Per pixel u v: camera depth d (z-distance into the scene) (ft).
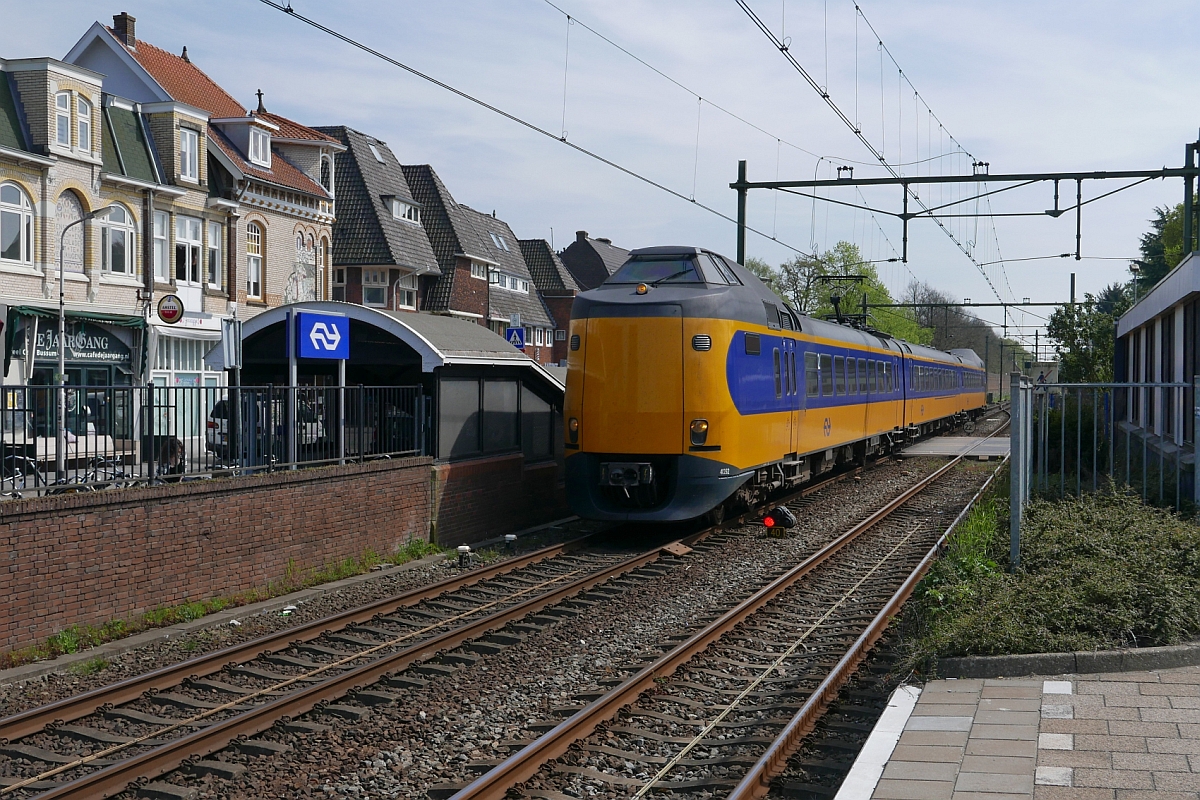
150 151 82.53
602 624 33.27
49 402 33.83
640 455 48.78
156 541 34.35
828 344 67.21
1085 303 127.13
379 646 30.76
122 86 89.30
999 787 17.03
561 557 45.96
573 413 49.60
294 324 43.42
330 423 44.19
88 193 75.56
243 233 92.53
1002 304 130.00
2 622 29.32
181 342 84.94
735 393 49.11
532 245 209.36
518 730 23.39
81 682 27.63
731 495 52.75
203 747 21.89
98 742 22.85
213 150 88.69
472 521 51.49
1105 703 21.34
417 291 138.00
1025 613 26.53
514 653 29.73
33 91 71.97
